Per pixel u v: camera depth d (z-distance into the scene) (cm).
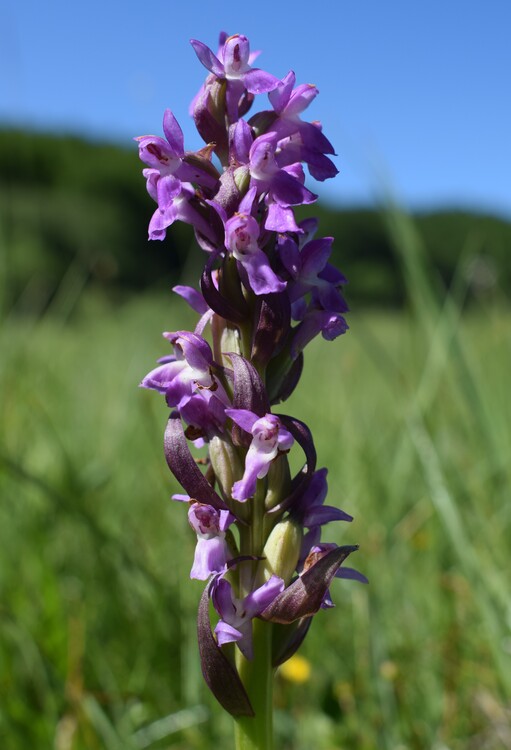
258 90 15
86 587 27
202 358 14
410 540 28
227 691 14
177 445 14
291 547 14
